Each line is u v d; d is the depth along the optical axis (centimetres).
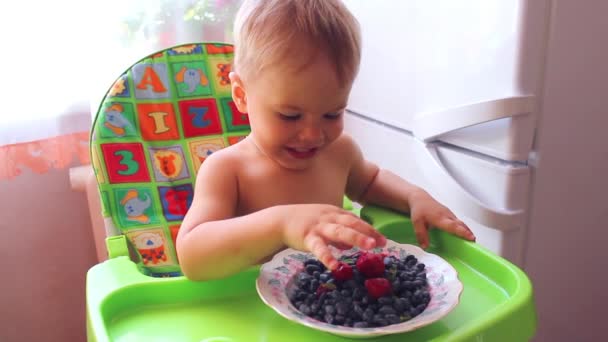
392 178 81
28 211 119
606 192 86
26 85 106
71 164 121
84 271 129
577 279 89
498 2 74
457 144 88
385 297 54
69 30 107
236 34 69
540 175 80
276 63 60
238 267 59
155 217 79
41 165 110
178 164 84
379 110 108
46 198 120
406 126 98
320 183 77
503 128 78
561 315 91
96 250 128
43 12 104
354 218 54
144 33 111
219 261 58
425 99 91
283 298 54
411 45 93
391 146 104
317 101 61
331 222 53
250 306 59
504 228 80
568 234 85
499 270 61
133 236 76
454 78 83
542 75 75
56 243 124
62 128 111
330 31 61
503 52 74
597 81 79
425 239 70
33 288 123
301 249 54
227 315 57
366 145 116
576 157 81
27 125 107
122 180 79
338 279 57
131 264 64
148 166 82
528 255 84
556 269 87
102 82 108
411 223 75
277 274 59
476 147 84
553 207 82
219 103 90
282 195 74
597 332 95
